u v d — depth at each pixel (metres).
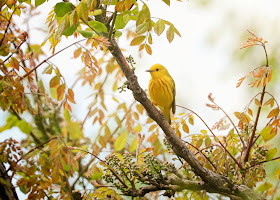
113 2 7.12
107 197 8.11
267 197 8.95
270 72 7.69
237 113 8.00
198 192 8.66
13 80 7.12
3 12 8.12
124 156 8.00
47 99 7.11
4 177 6.94
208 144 7.99
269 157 8.01
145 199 9.30
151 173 7.96
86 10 6.52
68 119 7.25
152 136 8.63
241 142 8.70
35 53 8.38
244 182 7.99
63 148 6.71
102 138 7.74
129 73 7.47
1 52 7.19
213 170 8.05
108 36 7.32
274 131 7.68
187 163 8.17
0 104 6.77
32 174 6.71
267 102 7.74
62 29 6.57
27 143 7.15
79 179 10.45
